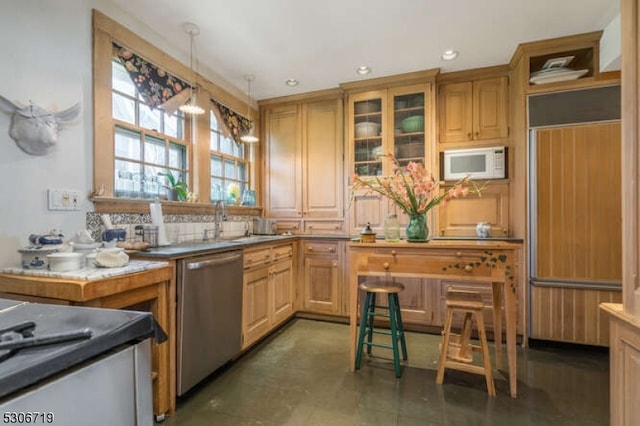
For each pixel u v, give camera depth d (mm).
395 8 2090
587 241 2439
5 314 791
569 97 2488
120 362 718
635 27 936
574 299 2477
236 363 2299
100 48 1957
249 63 2846
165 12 2121
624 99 985
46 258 1471
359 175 3291
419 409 1741
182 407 1768
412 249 2078
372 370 2188
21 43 1549
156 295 1617
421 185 2146
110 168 2025
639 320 920
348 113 3328
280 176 3660
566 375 2119
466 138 3066
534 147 2559
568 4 2076
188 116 2801
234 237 3240
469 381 2037
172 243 2355
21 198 1559
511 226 2945
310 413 1710
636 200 941
